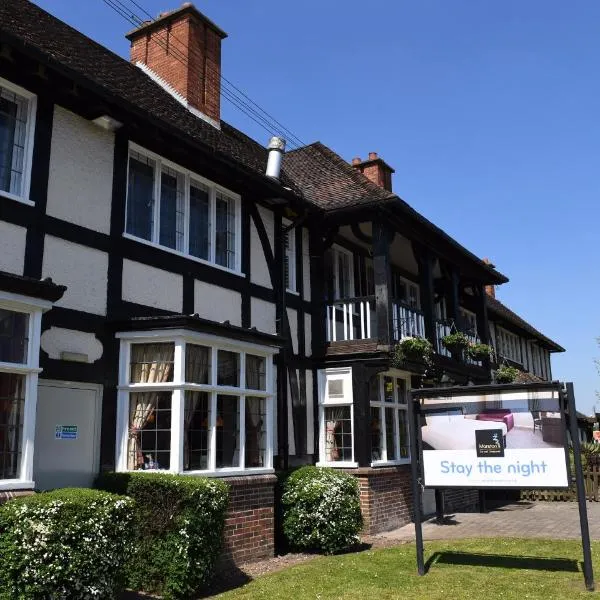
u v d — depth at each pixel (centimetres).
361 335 1280
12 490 620
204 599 694
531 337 2755
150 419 816
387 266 1239
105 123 860
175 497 712
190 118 1155
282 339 998
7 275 619
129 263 877
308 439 1205
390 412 1285
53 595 543
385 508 1172
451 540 1043
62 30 1041
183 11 1265
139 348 838
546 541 1012
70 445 760
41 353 738
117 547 599
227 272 1063
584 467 1738
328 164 1472
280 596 691
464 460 795
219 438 876
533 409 775
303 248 1296
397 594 694
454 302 1570
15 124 774
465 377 1562
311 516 950
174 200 992
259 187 1116
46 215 774
